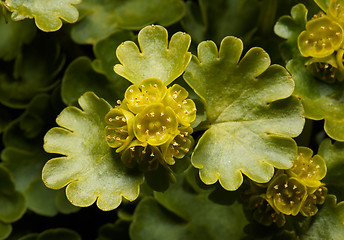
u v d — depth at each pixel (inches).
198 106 4.8
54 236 5.5
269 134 4.8
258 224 5.1
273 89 4.9
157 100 4.7
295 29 5.1
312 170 4.9
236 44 4.9
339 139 5.0
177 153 4.8
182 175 5.5
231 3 5.8
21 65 5.7
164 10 5.6
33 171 5.7
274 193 4.9
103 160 4.8
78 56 5.7
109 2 5.7
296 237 5.0
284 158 4.8
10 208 5.6
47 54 5.7
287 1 5.4
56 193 5.6
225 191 5.0
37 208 5.6
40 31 5.7
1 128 5.7
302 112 4.8
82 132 4.8
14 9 5.0
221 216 5.5
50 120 5.7
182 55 4.8
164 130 4.7
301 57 5.1
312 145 5.6
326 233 5.0
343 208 4.9
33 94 5.7
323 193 5.0
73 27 5.6
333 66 5.0
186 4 5.7
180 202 5.5
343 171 5.0
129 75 4.8
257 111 4.9
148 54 4.9
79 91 5.5
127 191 4.8
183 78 4.9
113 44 5.5
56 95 5.6
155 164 4.8
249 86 4.9
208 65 4.9
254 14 5.7
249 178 4.9
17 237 5.6
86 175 4.8
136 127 4.7
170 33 5.6
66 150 4.8
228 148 4.9
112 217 5.7
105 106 4.9
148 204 5.5
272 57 5.4
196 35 5.7
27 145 5.7
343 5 5.0
